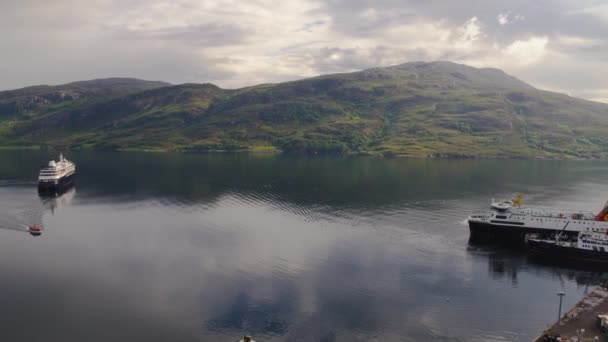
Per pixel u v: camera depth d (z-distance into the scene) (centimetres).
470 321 10788
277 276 13350
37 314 10900
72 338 9844
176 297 11856
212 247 16100
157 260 14688
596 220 16138
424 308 11406
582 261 14812
